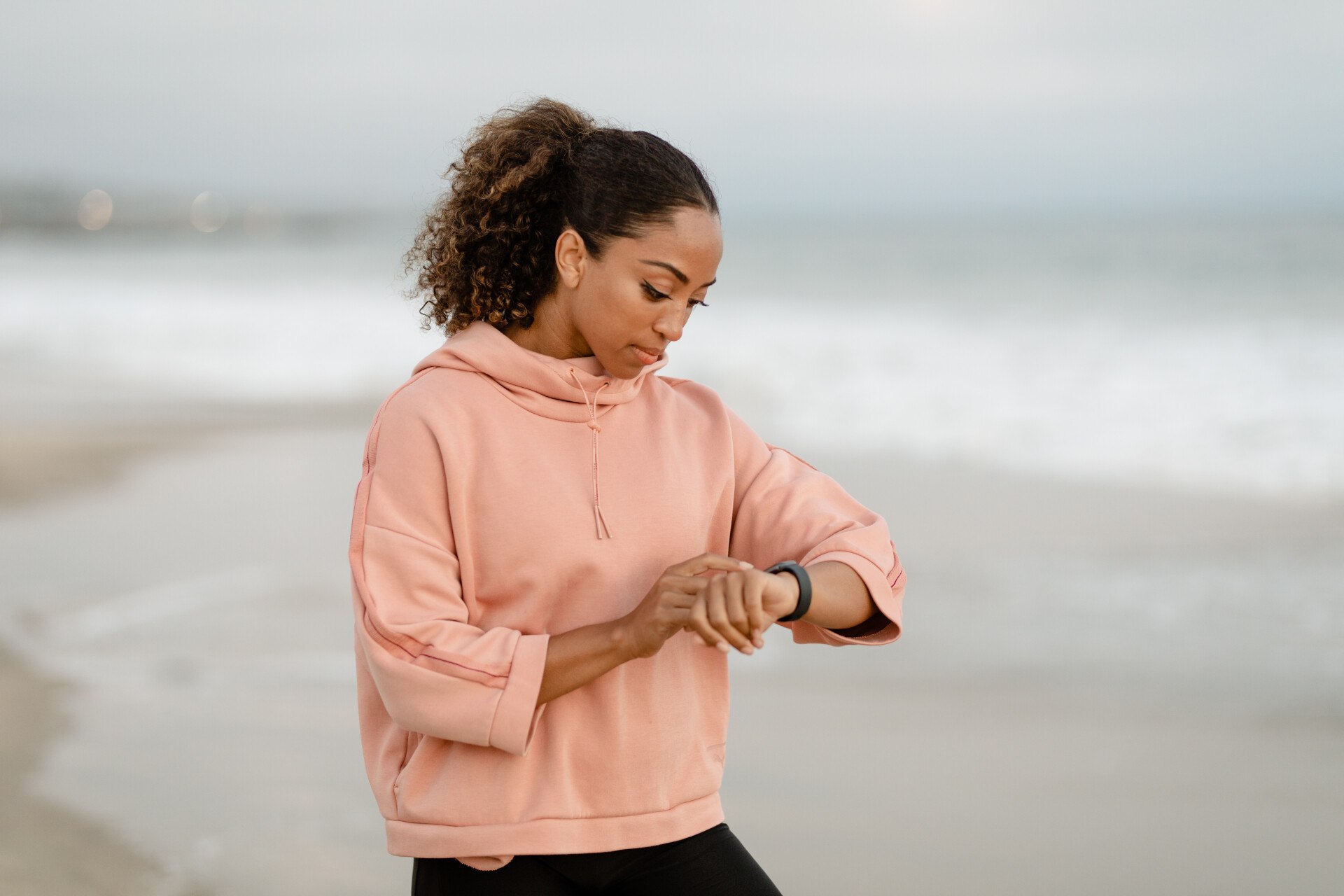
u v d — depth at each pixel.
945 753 4.63
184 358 19.11
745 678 5.54
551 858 1.85
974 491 9.70
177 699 5.02
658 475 1.91
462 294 1.96
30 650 5.64
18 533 8.02
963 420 12.91
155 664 5.47
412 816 1.83
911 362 16.98
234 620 6.11
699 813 1.91
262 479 9.98
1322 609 6.50
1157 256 35.12
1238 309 21.38
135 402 14.62
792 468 2.10
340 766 4.36
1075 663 5.71
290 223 117.12
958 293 27.45
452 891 1.85
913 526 8.62
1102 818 4.09
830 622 1.83
